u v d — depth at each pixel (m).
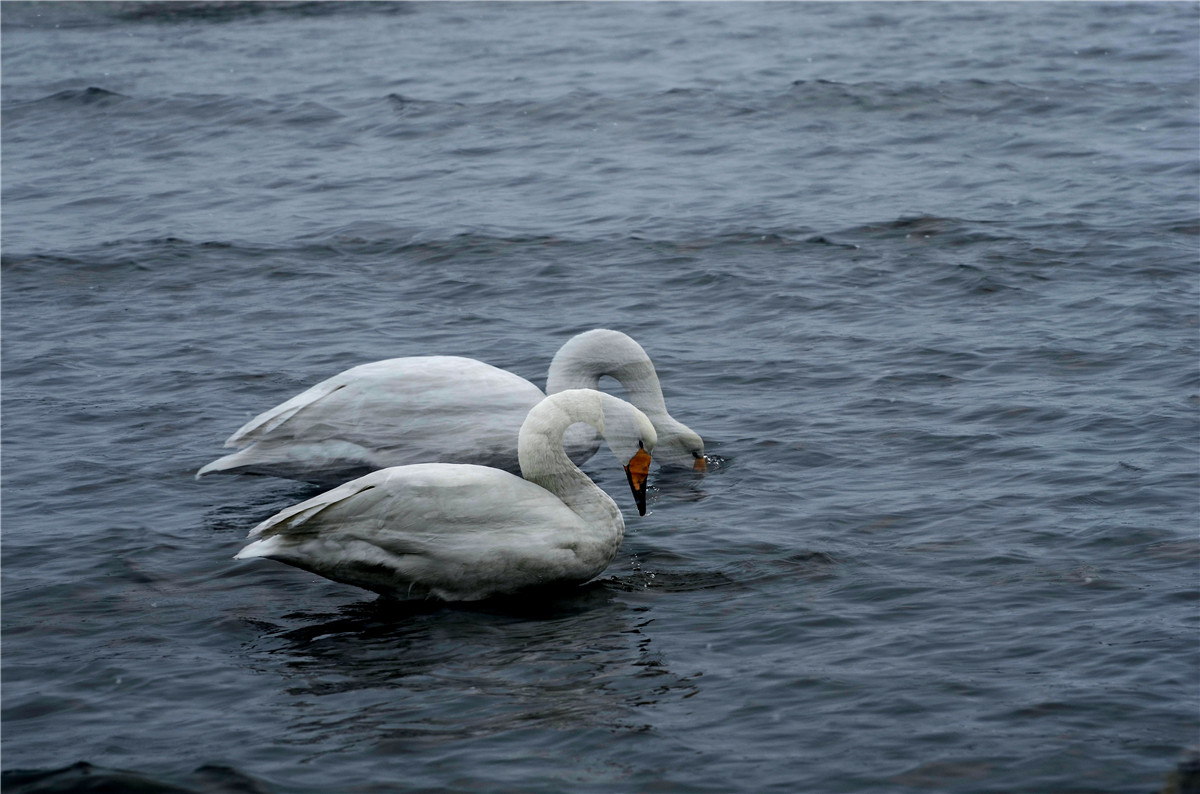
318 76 34.56
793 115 28.52
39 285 18.88
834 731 7.31
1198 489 10.63
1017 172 23.53
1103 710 7.39
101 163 27.09
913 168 24.22
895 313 16.55
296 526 9.10
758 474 11.71
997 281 17.50
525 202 22.98
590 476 12.07
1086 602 8.80
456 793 6.80
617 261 19.38
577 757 7.13
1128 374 13.73
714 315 16.86
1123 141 25.31
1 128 30.33
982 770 6.87
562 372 12.65
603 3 44.97
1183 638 8.20
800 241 19.92
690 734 7.33
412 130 28.66
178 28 42.62
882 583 9.28
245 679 8.16
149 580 9.71
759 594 9.23
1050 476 11.11
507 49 37.47
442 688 7.97
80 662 8.40
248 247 20.59
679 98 30.08
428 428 11.16
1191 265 17.78
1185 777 6.52
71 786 6.93
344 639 8.73
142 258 20.08
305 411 11.20
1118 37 35.28
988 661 8.05
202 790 6.87
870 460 11.84
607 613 9.04
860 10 41.31
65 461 12.19
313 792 6.84
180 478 11.83
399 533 9.16
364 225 21.72
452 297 17.91
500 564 9.18
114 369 15.10
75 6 45.31
